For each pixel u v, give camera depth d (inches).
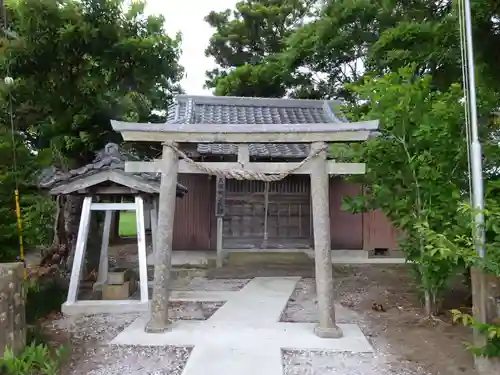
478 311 165.5
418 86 252.7
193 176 454.6
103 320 239.9
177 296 292.8
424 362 180.1
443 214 229.9
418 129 235.1
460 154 231.1
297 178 459.8
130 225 820.0
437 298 250.5
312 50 583.8
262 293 303.1
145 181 264.7
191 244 449.7
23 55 356.5
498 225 162.4
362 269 412.8
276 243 453.4
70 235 353.1
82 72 391.9
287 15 903.1
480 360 165.9
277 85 798.5
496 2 264.7
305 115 519.8
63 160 397.4
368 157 257.8
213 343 199.0
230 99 530.6
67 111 413.7
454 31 305.4
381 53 363.3
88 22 376.2
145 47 398.9
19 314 167.2
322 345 197.8
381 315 251.9
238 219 453.1
